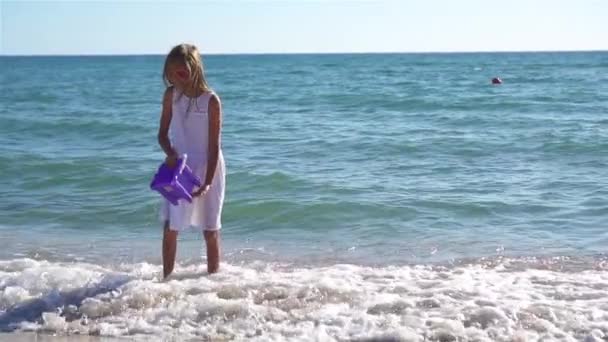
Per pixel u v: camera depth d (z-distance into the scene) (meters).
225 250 6.74
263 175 9.92
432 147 12.81
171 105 5.20
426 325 4.57
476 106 22.17
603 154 11.80
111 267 6.05
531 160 11.52
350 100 25.86
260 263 6.25
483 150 12.44
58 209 8.47
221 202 5.41
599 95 26.34
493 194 9.04
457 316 4.68
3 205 8.70
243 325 4.66
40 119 17.48
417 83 41.34
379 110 21.73
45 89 38.41
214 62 134.25
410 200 8.67
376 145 13.11
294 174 10.09
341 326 4.61
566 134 14.07
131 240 7.14
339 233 7.40
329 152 12.55
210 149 5.16
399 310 4.84
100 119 18.23
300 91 33.38
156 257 6.47
